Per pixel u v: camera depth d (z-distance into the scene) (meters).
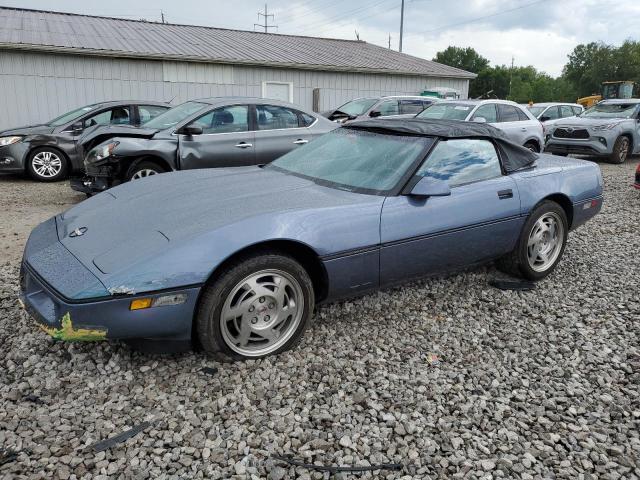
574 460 2.33
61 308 2.54
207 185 3.59
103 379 2.80
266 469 2.20
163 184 3.69
